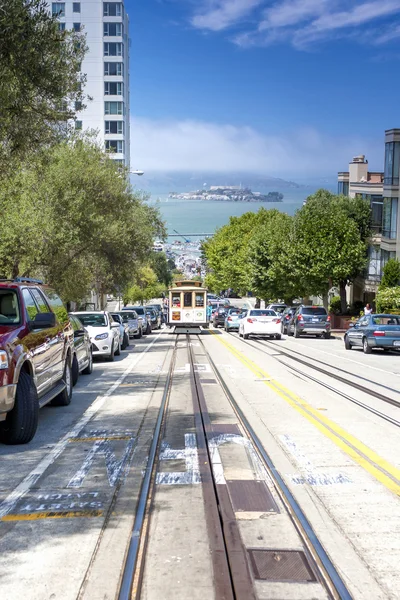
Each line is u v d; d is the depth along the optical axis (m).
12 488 6.60
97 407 11.62
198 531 5.36
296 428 9.60
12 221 20.78
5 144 11.75
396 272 38.91
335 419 10.36
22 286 9.74
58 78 10.74
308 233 42.56
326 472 7.14
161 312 57.59
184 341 32.22
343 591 4.28
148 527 5.45
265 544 5.07
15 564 4.72
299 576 4.51
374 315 25.11
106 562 4.74
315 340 33.62
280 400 12.38
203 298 40.66
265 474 7.09
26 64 10.09
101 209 28.25
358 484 6.68
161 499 6.23
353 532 5.33
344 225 42.12
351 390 13.88
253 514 5.77
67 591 4.29
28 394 8.46
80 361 15.34
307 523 5.52
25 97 10.53
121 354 23.77
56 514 5.79
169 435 9.19
